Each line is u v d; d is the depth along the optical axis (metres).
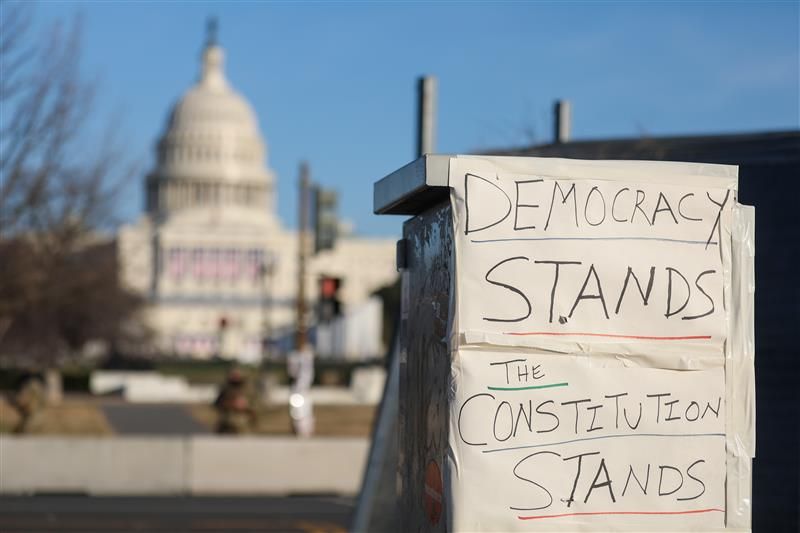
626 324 3.87
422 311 4.30
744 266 3.97
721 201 3.95
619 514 3.82
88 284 35.53
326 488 22.41
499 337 3.80
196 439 22.17
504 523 3.76
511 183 3.85
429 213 4.24
